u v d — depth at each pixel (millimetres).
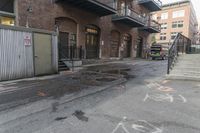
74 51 15047
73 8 16453
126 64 18297
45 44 10117
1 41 7949
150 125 3879
